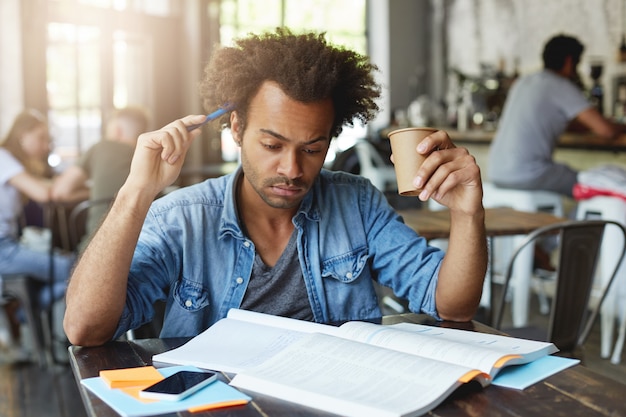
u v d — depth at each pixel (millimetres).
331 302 1484
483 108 6430
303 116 1258
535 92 4125
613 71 5699
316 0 7285
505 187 4223
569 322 2215
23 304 3412
